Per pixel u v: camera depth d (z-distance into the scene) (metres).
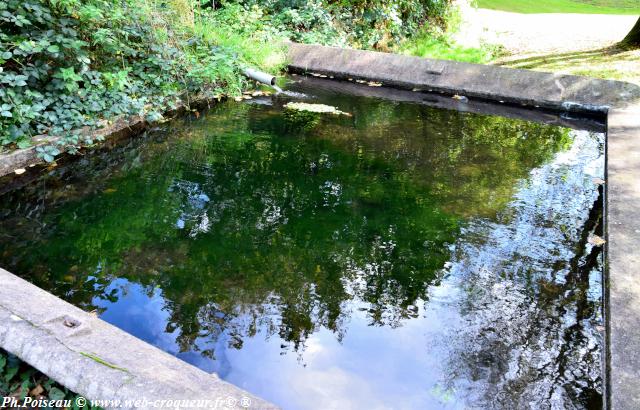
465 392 2.28
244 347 2.49
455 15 11.42
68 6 4.95
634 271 2.77
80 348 2.02
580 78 6.66
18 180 4.09
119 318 2.66
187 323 2.65
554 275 3.14
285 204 3.98
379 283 3.04
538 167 4.76
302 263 3.22
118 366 1.94
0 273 2.53
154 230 3.56
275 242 3.45
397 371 2.39
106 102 5.02
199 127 5.61
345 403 2.21
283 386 2.28
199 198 4.04
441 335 2.62
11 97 4.32
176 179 4.35
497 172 4.63
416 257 3.31
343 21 9.48
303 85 7.59
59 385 2.04
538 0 22.14
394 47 9.71
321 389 2.28
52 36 4.69
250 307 2.79
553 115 6.48
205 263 3.19
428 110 6.51
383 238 3.53
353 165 4.72
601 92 6.46
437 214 3.86
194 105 6.18
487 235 3.57
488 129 5.83
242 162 4.72
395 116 6.21
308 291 2.95
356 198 4.09
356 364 2.42
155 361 2.03
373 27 9.84
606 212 3.53
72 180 4.25
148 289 2.92
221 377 2.31
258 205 3.95
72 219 3.66
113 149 4.88
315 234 3.56
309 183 4.33
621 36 10.00
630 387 2.04
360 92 7.30
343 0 9.43
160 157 4.78
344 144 5.23
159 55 5.87
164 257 3.25
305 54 8.26
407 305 2.85
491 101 6.96
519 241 3.50
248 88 7.15
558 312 2.81
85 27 5.25
